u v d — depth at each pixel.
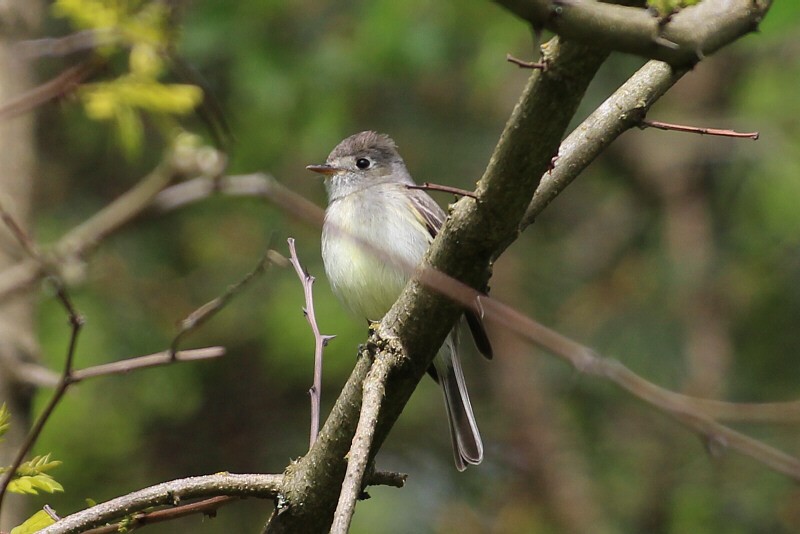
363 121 13.37
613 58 13.00
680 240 14.55
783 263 14.05
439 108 13.68
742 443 6.05
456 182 13.39
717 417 6.43
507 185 4.54
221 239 13.57
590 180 15.37
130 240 13.21
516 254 14.57
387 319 5.10
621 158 15.03
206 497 5.18
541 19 3.47
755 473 13.29
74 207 13.06
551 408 14.39
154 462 12.66
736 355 14.02
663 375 13.70
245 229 13.59
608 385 14.05
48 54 6.13
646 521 13.58
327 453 5.20
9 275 6.02
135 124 6.24
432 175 13.34
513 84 13.82
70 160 13.27
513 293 14.23
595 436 14.31
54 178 13.15
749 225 14.16
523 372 14.41
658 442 14.04
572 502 13.82
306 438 13.12
